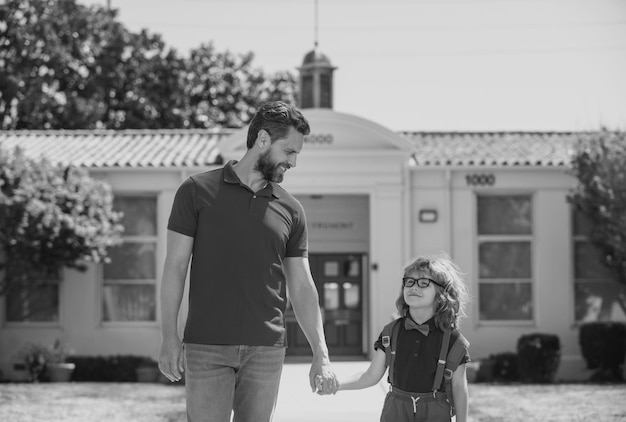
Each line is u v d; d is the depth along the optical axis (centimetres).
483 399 1458
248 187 534
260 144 533
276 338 526
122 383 1819
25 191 1811
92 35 3791
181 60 3994
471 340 2000
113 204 2044
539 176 2014
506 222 2031
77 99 3703
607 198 1838
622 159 1855
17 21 3641
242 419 531
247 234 525
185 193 532
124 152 2123
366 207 2266
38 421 1225
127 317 2039
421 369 591
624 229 1811
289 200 549
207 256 524
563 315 2005
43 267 1894
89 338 2017
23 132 2378
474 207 2012
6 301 2020
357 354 2233
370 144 1983
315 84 2253
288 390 1476
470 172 2009
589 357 1908
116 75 3866
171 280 526
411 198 2008
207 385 519
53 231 1823
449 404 596
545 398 1467
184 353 530
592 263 2023
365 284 2250
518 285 2022
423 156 2042
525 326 2003
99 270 2033
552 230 2012
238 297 520
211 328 518
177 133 2372
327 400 1359
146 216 2048
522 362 1831
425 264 604
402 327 608
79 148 2184
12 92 3575
